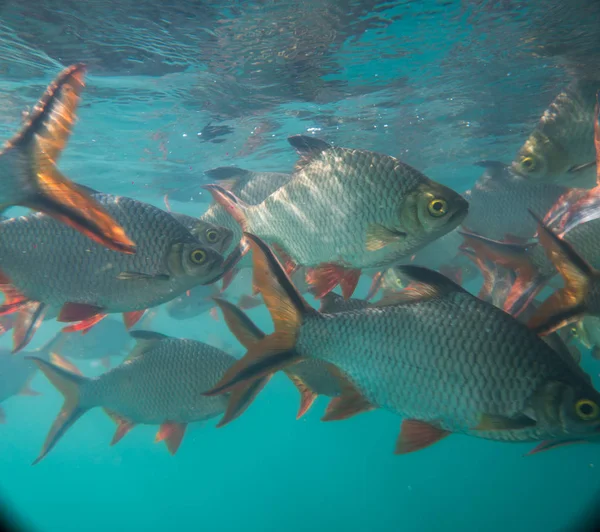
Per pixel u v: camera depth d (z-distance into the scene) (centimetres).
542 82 148
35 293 44
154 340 70
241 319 43
